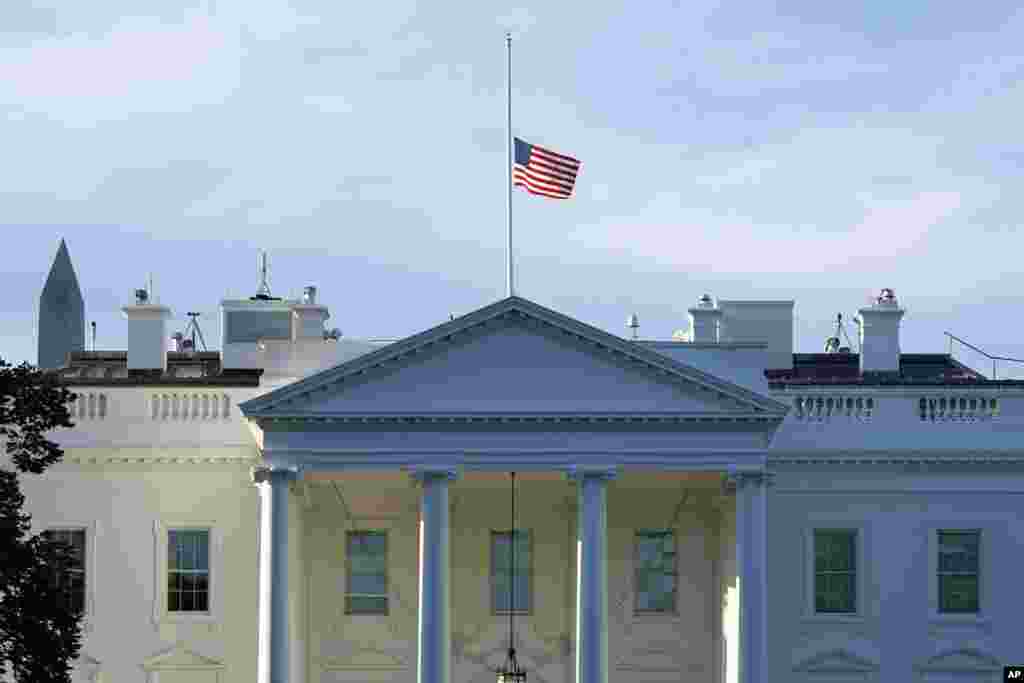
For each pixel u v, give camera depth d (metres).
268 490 99.06
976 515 105.94
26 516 87.44
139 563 104.62
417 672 102.88
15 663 84.56
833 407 106.25
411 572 105.69
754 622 98.31
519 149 105.50
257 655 104.12
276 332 120.00
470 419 99.06
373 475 102.81
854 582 105.88
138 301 111.56
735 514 100.44
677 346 106.00
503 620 105.88
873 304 114.62
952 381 111.06
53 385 89.25
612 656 105.50
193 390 105.62
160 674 104.31
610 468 99.25
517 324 99.69
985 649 105.44
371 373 99.38
